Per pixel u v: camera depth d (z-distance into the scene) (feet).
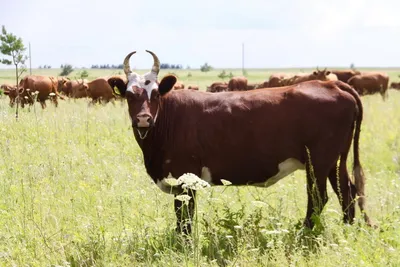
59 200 25.18
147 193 26.81
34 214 23.38
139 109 21.83
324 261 18.02
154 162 23.11
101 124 44.93
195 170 22.82
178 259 19.40
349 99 22.84
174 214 23.84
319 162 22.57
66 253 20.03
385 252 19.04
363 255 18.76
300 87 23.16
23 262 19.11
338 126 22.68
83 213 24.31
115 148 37.47
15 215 23.32
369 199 26.32
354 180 23.63
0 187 26.99
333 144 22.67
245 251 19.29
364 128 45.70
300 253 18.86
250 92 23.34
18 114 47.21
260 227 21.40
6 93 72.74
